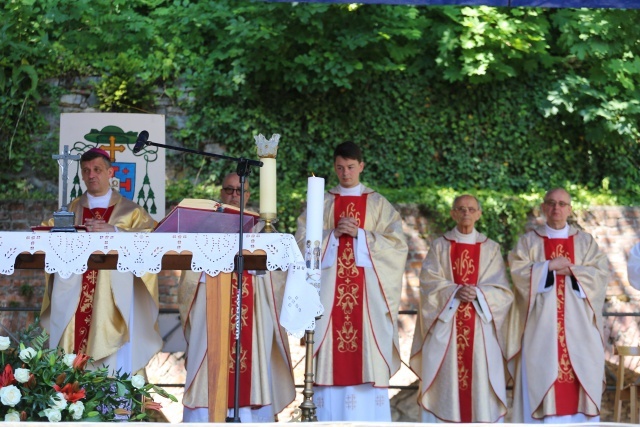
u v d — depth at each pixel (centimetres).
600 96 1234
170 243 549
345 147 809
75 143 912
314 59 1186
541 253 845
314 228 583
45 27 1199
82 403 524
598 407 812
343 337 775
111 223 750
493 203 1148
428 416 824
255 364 757
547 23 1252
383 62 1221
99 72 1195
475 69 1223
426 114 1254
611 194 1260
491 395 815
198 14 1230
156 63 1202
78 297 735
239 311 539
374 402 777
